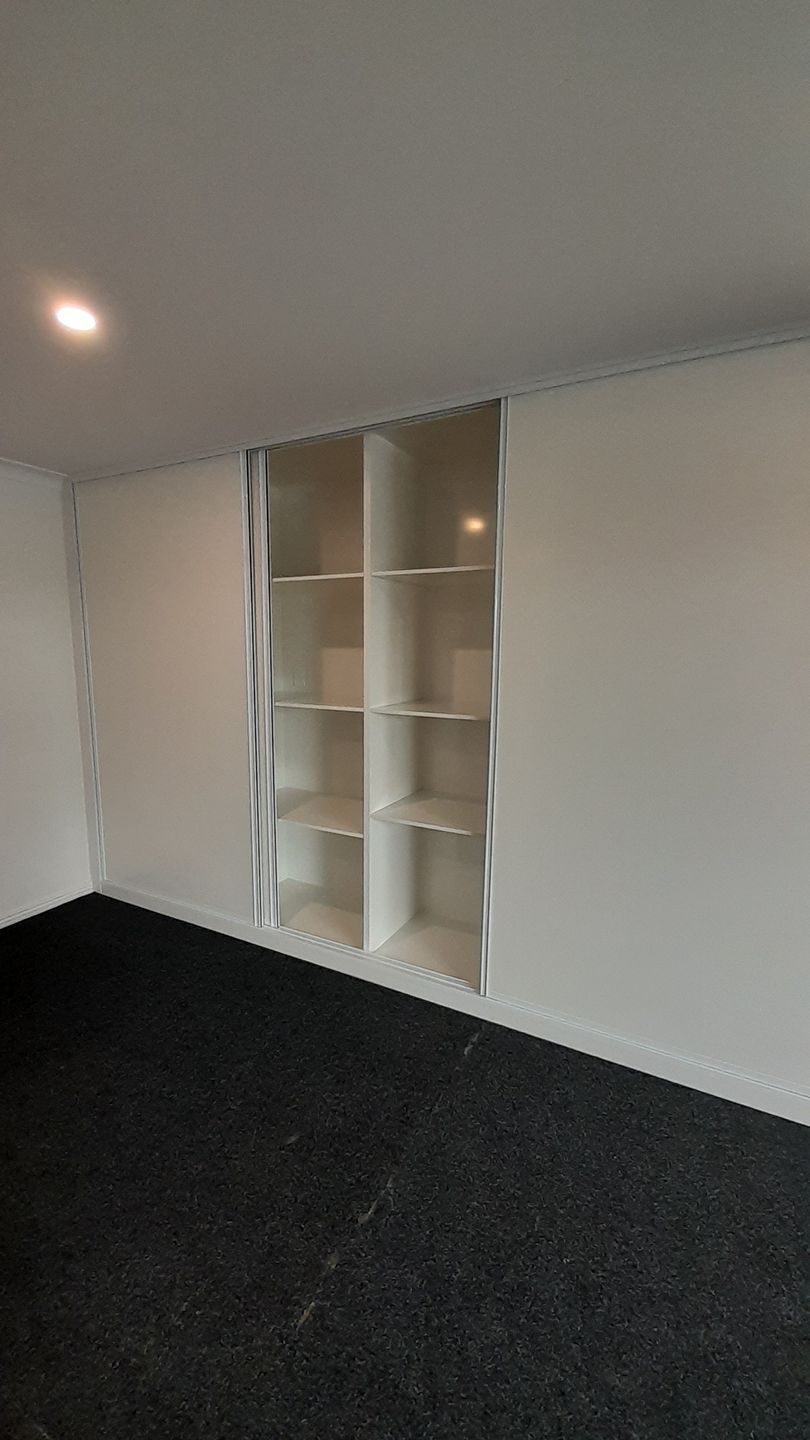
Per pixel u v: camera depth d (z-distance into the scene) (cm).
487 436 238
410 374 182
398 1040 213
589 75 85
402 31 78
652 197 108
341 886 311
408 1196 153
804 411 155
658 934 189
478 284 136
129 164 100
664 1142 170
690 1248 140
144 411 210
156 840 301
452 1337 122
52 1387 114
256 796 268
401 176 103
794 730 164
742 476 163
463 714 223
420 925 278
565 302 144
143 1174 159
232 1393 113
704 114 90
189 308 145
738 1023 181
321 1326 124
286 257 126
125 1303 128
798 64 82
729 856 176
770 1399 113
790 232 117
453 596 264
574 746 194
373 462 228
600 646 186
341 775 304
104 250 123
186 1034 215
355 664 291
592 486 182
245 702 261
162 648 280
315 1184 157
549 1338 122
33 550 288
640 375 172
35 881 304
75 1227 145
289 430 229
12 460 266
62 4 75
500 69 84
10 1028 218
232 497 249
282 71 84
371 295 140
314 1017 226
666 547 174
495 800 209
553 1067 199
